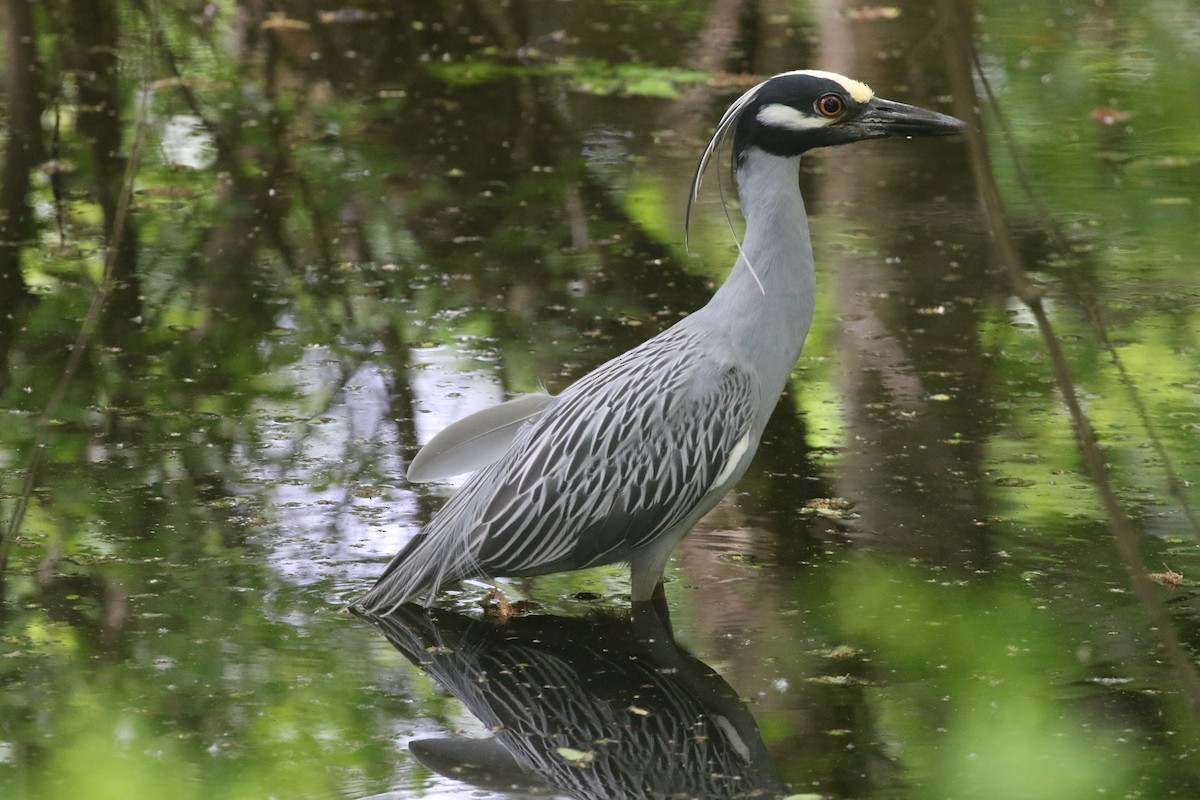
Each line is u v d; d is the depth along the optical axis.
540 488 9.26
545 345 14.06
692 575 9.89
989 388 13.14
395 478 11.24
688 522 9.50
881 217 17.91
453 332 14.38
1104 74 24.38
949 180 19.41
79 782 7.46
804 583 9.73
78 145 19.62
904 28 26.16
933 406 12.77
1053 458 11.70
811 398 12.98
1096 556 10.07
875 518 10.68
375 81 23.28
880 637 9.02
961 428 12.30
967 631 9.06
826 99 9.31
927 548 10.20
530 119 21.64
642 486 9.23
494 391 12.95
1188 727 8.00
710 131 21.23
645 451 9.23
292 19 26.25
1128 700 8.27
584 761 7.70
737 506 10.92
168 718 8.08
